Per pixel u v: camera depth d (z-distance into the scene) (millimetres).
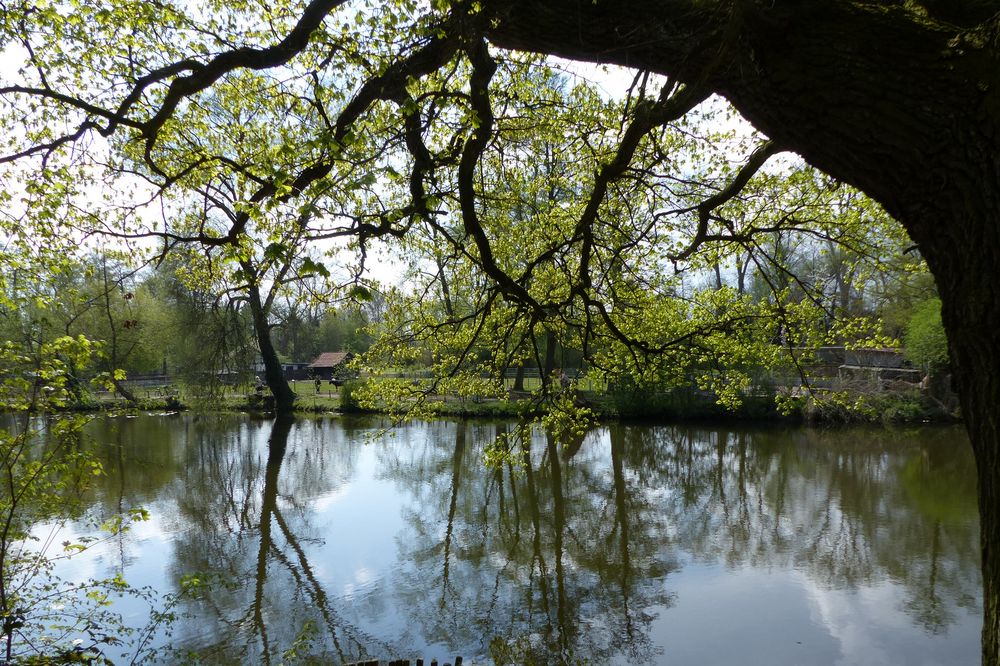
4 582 5328
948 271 2033
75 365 4625
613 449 21922
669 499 15766
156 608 9547
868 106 2076
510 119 5168
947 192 1979
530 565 11703
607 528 13680
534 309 4512
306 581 10945
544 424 6656
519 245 7867
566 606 9977
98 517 13656
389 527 13953
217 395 27562
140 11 4055
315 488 17375
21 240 5520
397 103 3752
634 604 9977
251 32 4332
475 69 3865
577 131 5648
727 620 9344
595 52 3018
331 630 9156
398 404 7691
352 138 2980
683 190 6469
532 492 16656
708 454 20969
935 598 9906
